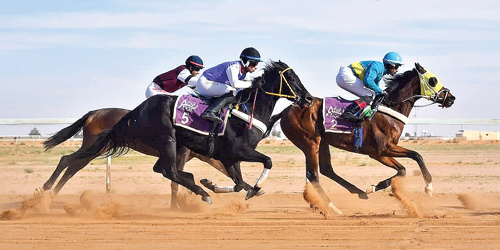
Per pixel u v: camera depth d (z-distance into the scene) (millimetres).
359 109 10086
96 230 8250
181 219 9336
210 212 10492
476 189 13555
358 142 10227
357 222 8797
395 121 10227
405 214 9906
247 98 9250
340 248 7070
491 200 11648
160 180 16672
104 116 10555
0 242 7480
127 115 9461
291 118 10422
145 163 23906
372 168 20484
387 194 12750
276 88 9250
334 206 10242
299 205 11344
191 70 10781
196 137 9156
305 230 8180
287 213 10078
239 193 12797
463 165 21203
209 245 7277
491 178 16047
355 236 7754
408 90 10328
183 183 9203
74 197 12484
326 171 10766
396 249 6992
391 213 9969
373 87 10109
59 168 10023
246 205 10422
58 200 12047
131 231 8164
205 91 9234
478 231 8023
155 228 8383
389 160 10328
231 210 10297
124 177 17406
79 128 10656
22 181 16219
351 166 21500
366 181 15984
